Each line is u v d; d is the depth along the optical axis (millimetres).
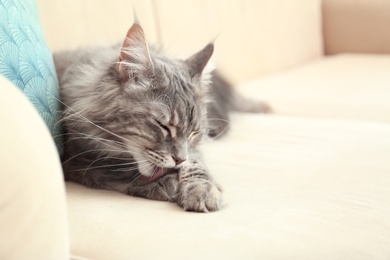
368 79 2814
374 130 2023
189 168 1502
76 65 1722
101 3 2146
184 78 1660
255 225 1206
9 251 825
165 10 2473
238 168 1670
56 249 887
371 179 1521
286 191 1449
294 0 3256
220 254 1061
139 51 1539
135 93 1545
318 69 3148
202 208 1303
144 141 1537
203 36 2674
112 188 1502
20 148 844
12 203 820
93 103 1591
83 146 1604
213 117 2092
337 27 3498
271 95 2678
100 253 1087
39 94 1430
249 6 2947
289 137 2002
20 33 1372
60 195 903
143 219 1235
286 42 3230
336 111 2406
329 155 1761
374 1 3322
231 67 2861
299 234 1157
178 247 1087
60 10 2002
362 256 1098
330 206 1330
